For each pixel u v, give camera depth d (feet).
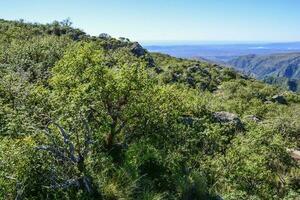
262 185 55.42
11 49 99.71
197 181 45.62
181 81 240.12
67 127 38.88
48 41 125.59
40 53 97.66
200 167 51.90
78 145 36.22
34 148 33.86
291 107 274.98
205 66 378.32
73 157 35.50
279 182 65.00
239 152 56.95
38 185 34.09
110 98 44.91
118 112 45.78
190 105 71.87
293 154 84.02
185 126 58.49
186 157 50.78
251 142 64.75
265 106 207.72
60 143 37.09
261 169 55.98
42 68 81.20
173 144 51.26
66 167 36.04
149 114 47.21
